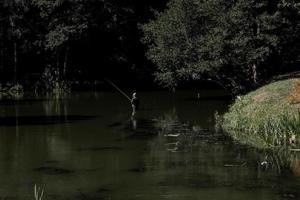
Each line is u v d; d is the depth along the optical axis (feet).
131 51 224.53
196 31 137.90
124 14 213.46
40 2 198.39
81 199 52.49
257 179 58.70
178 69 140.05
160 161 69.41
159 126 101.55
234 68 136.46
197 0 135.13
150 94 181.06
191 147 78.79
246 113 95.61
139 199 52.06
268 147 77.00
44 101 160.45
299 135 78.64
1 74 209.15
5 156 74.33
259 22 125.90
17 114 125.70
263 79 136.36
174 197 52.44
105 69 222.89
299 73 124.26
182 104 143.64
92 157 72.74
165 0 225.56
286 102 91.35
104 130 97.60
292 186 55.47
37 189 56.39
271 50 131.54
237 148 76.89
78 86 208.95
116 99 164.35
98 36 219.00
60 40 197.57
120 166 66.85
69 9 203.51
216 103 143.84
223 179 59.06
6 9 205.67
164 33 139.03
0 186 57.82
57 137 90.27
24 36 210.38
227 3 130.72
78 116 120.26
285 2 120.06
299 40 136.46
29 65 217.97
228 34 128.16
